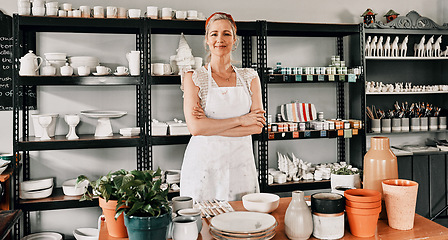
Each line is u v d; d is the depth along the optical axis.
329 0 4.36
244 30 3.73
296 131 3.79
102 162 3.84
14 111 3.16
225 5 4.07
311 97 4.34
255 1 4.15
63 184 3.54
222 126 2.21
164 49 3.93
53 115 3.47
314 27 3.79
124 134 3.54
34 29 3.55
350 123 4.04
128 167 3.90
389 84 4.35
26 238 3.45
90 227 3.82
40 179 3.70
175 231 1.36
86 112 3.58
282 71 3.82
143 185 1.30
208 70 2.30
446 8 4.67
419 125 4.38
